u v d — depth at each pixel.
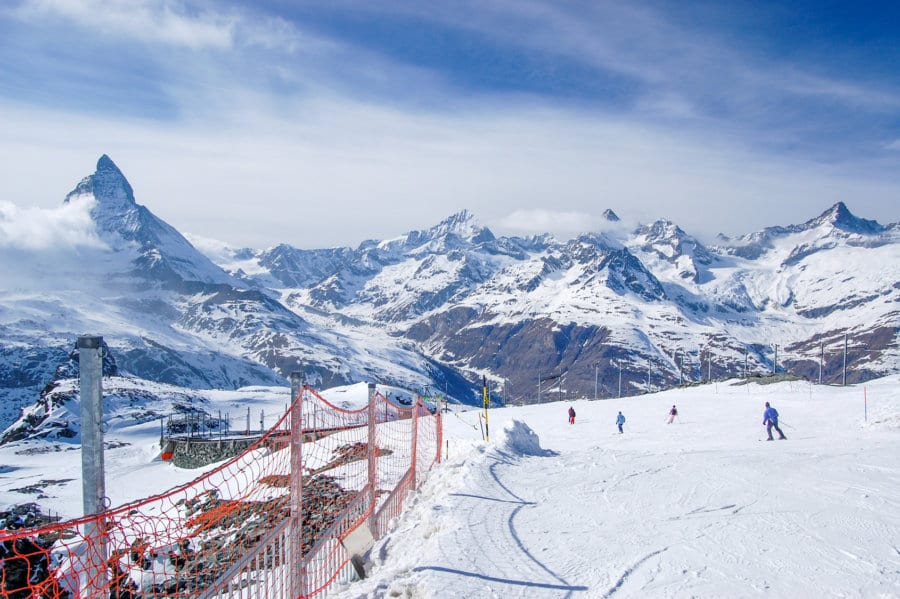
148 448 79.75
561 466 19.88
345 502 14.30
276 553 8.99
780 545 11.07
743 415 43.81
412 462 17.25
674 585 9.27
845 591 8.95
